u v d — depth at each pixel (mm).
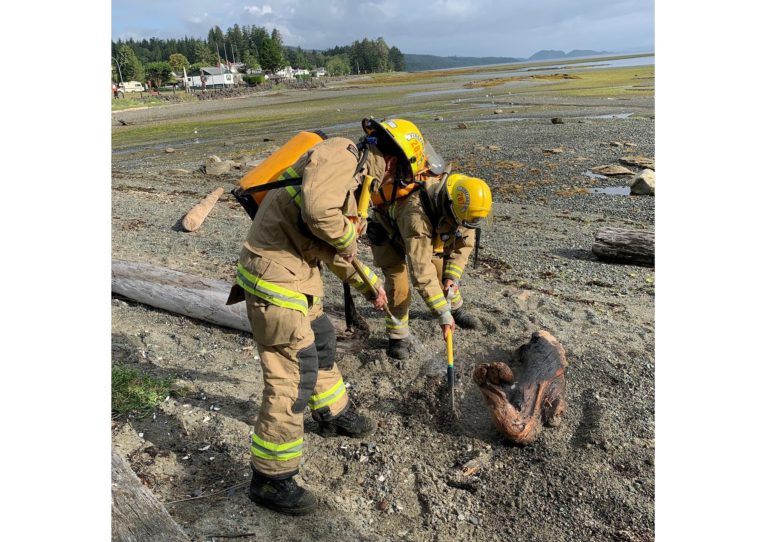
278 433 2666
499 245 7770
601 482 2955
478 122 23844
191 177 14773
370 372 4117
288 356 2660
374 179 3010
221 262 6715
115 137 30297
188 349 4570
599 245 6828
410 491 2980
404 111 32719
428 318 4961
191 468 3098
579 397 3678
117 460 2658
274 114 38656
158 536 2301
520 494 2932
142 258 6836
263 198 2754
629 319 4902
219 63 113312
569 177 12766
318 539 2617
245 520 2711
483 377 3221
